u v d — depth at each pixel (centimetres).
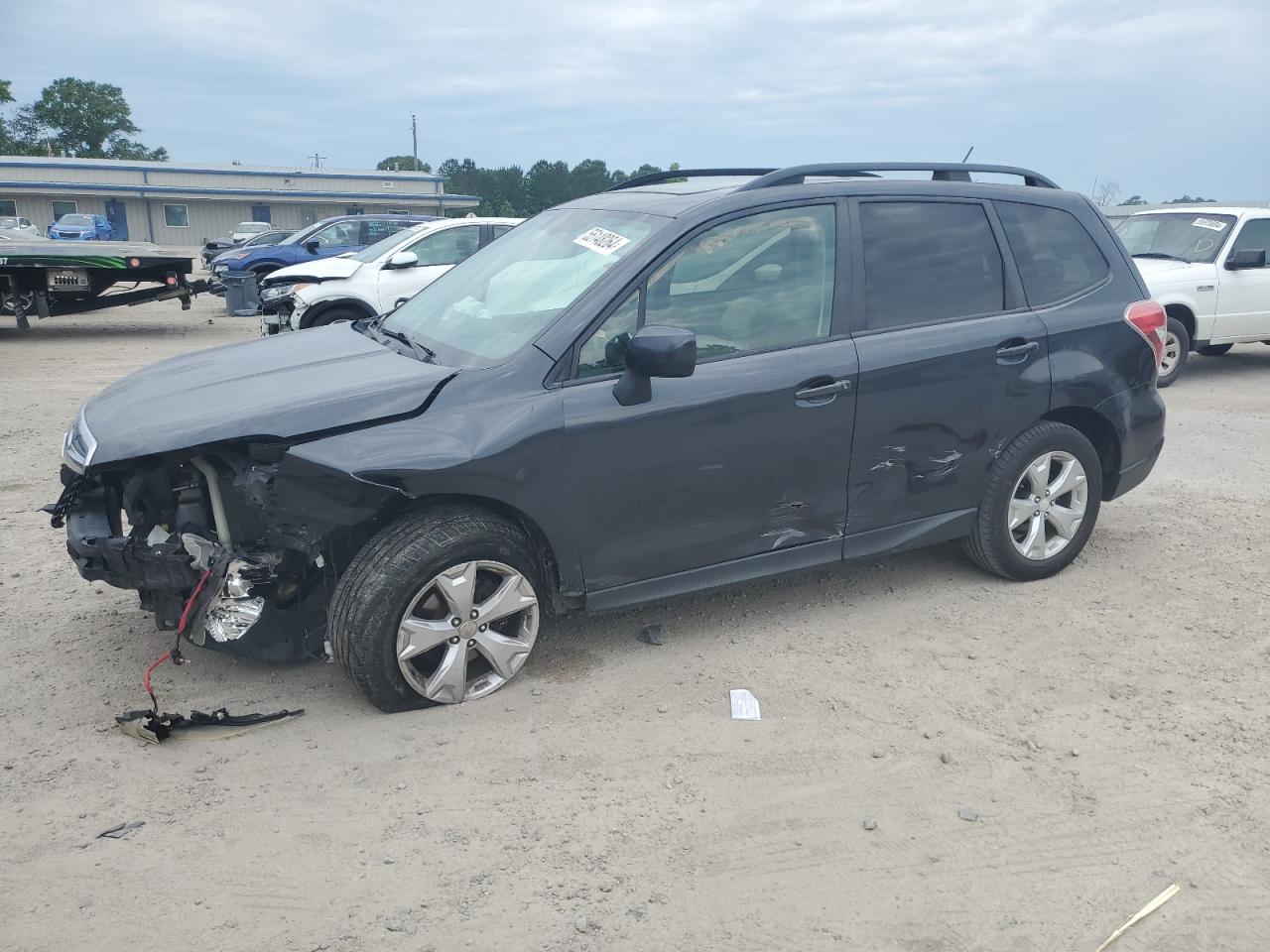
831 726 375
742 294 416
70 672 409
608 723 375
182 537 363
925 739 367
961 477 468
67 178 5050
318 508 351
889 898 285
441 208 5822
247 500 354
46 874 288
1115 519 617
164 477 379
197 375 421
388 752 353
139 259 1512
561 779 338
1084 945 268
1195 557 549
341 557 381
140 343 1480
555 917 274
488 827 313
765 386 409
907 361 438
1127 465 521
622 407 385
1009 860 302
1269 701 396
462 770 343
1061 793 335
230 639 365
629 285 395
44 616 462
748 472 414
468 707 385
